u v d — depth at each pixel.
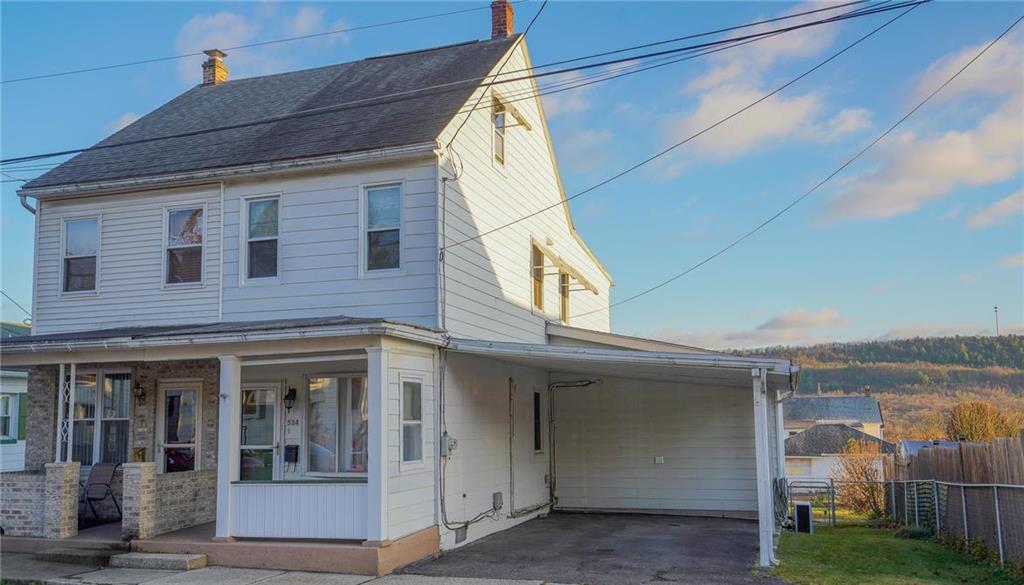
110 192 15.39
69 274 15.62
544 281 19.31
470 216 14.70
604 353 12.12
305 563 11.14
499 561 11.99
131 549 11.93
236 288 14.40
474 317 14.65
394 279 13.48
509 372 16.38
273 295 14.16
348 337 11.46
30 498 12.87
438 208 13.41
